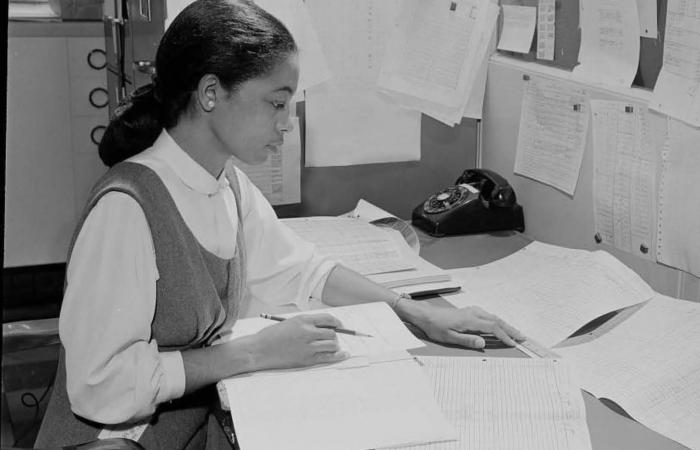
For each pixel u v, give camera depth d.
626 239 1.68
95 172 3.24
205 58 1.14
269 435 1.07
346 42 1.95
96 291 1.14
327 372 1.23
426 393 1.18
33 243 3.23
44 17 3.08
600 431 1.12
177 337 1.22
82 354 1.14
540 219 1.93
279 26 1.19
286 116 1.22
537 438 1.09
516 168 1.99
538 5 1.87
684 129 1.50
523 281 1.61
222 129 1.19
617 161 1.67
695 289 1.54
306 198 2.03
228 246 1.26
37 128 3.11
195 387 1.18
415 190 2.11
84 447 1.01
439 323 1.39
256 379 1.20
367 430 1.09
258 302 1.52
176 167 1.21
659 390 1.22
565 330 1.41
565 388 1.21
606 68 1.69
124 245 1.15
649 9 1.56
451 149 2.10
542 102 1.86
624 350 1.34
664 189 1.56
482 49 1.97
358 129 2.02
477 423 1.12
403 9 1.96
